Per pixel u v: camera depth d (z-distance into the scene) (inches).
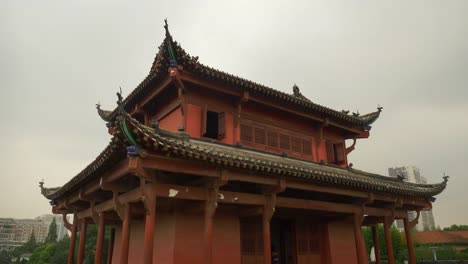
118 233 952.3
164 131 667.4
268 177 682.8
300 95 1288.1
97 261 758.5
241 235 781.9
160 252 701.9
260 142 919.7
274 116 973.2
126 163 574.2
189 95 813.9
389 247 944.9
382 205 987.9
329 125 1079.6
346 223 1032.8
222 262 722.2
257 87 861.2
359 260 844.6
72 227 1042.7
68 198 944.3
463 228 3818.9
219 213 750.5
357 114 1187.3
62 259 2844.5
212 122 913.5
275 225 1007.0
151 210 556.1
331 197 907.4
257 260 788.0
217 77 797.2
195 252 687.7
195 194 614.2
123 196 658.8
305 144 1033.5
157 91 849.5
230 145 812.6
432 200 1043.3
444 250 2561.5
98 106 1087.6
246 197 677.9
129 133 515.5
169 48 724.7
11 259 5019.7
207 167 604.1
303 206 765.3
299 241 920.3
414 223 1033.5
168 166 560.7
